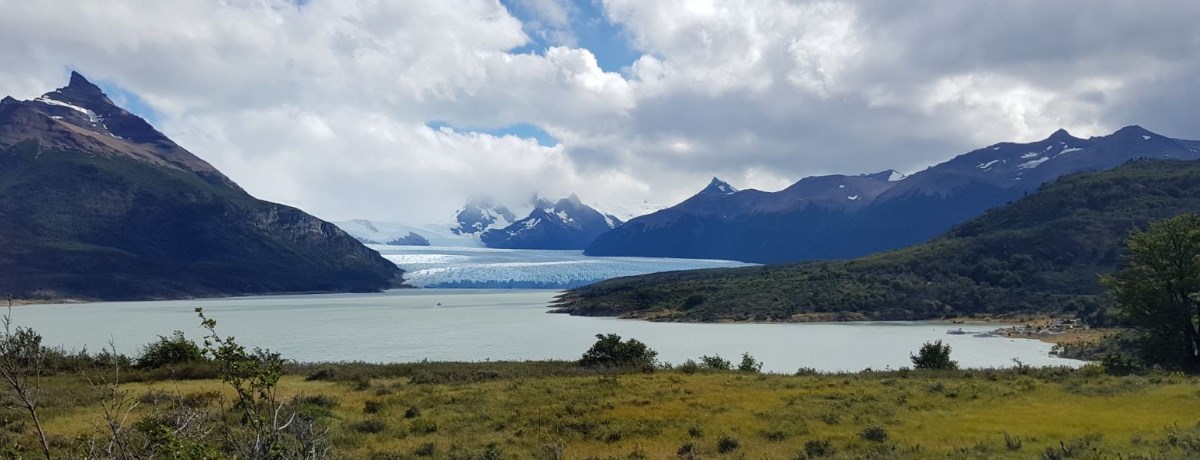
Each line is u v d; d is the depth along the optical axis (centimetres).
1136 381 3100
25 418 2166
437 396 2870
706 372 3831
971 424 2220
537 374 3734
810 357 7969
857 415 2414
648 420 2386
